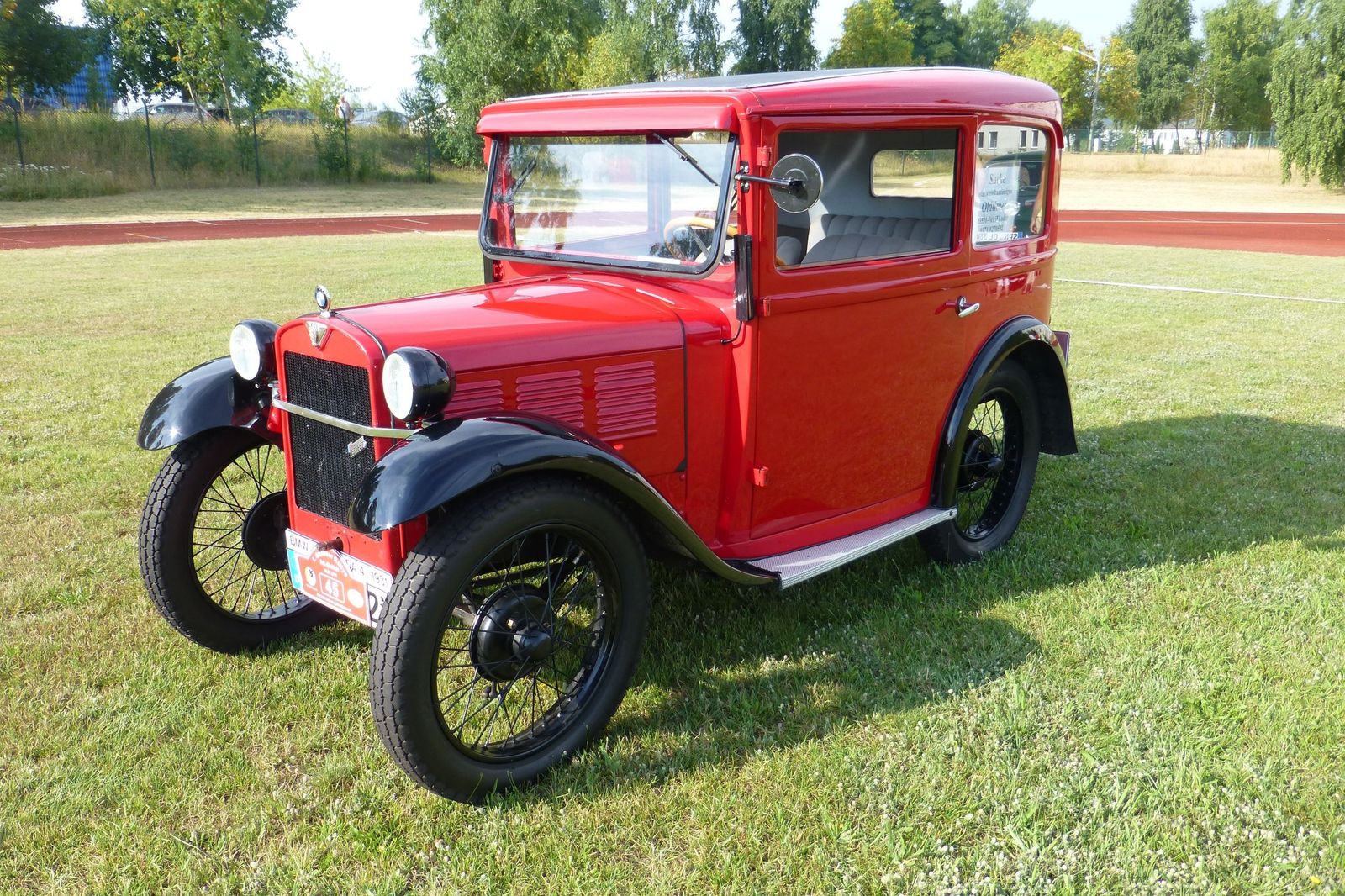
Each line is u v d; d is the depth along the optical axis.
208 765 2.92
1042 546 4.59
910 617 3.84
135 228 21.88
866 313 3.61
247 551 3.54
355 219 25.69
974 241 4.02
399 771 2.90
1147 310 10.75
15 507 4.92
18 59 36.50
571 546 2.99
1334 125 35.62
